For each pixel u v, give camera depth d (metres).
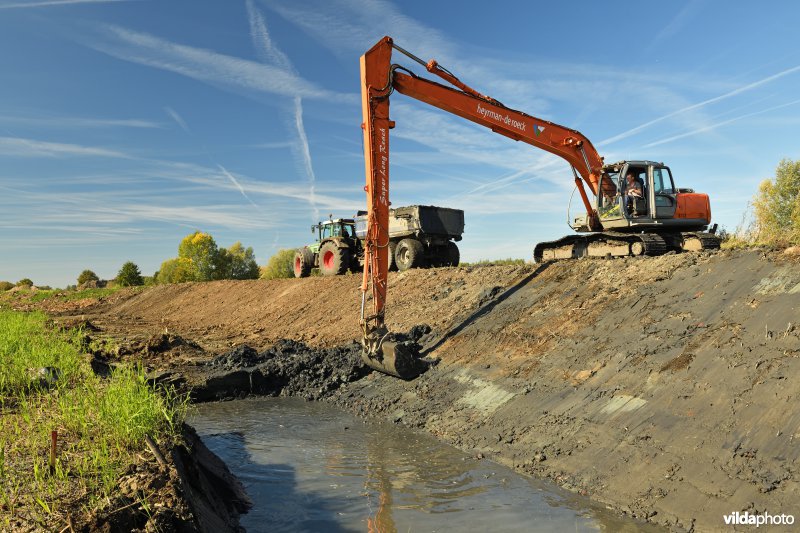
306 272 25.06
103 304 36.97
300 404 10.60
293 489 6.01
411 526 5.04
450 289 14.59
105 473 4.08
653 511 5.16
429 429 8.34
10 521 3.50
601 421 6.73
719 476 5.14
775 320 6.71
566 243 13.77
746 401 5.79
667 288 8.92
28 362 7.83
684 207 12.31
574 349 8.66
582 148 12.95
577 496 5.72
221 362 12.43
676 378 6.71
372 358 10.78
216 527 4.43
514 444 7.12
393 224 19.58
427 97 11.18
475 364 9.90
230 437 8.20
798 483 4.68
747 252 8.66
